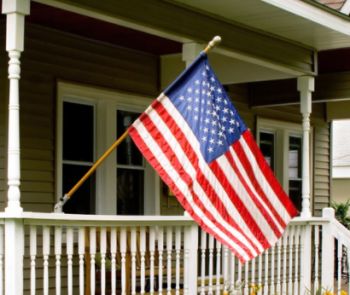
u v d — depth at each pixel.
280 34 7.88
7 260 5.18
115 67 8.20
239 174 6.50
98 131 8.08
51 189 7.29
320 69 9.95
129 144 8.54
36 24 7.24
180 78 6.25
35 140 7.16
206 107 6.31
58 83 7.43
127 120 8.55
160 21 6.41
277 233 6.78
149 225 6.23
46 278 5.44
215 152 6.32
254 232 6.55
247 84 10.52
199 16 6.86
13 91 5.25
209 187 6.29
